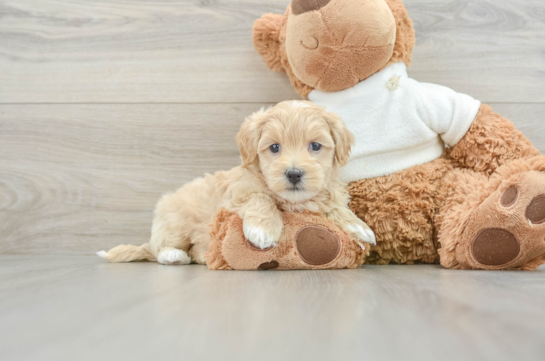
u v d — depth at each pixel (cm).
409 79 174
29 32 217
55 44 217
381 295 87
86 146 215
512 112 200
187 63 211
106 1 214
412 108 166
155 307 78
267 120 147
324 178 145
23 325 66
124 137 214
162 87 212
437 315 69
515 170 137
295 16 158
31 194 216
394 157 167
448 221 145
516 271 132
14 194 216
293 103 152
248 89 209
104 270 144
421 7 200
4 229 216
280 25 182
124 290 97
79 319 69
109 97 214
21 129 217
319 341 56
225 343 56
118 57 214
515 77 199
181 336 59
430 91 169
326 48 157
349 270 138
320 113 148
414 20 200
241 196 147
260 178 153
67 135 216
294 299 84
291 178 137
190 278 118
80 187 215
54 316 72
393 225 162
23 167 217
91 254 213
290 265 139
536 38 199
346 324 64
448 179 162
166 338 58
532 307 74
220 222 145
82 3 215
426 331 60
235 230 140
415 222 159
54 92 216
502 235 131
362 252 147
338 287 98
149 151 213
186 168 212
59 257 203
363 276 120
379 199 162
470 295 86
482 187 145
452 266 143
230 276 122
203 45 210
